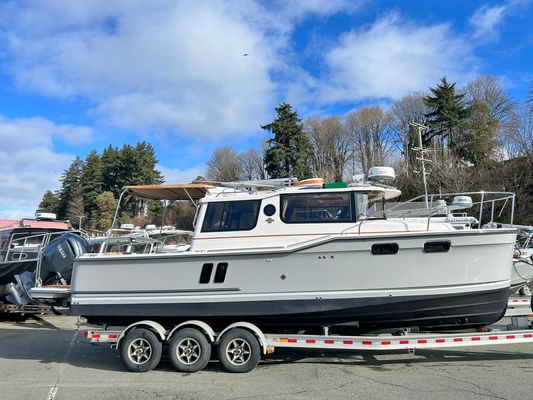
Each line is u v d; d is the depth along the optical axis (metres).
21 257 11.70
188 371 5.98
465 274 5.65
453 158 31.48
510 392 4.77
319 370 5.99
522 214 24.33
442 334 5.81
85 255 6.63
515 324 6.17
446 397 4.66
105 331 6.37
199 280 6.12
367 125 55.09
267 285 5.97
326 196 6.43
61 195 72.62
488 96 41.47
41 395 5.16
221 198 6.75
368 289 5.76
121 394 5.14
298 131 43.62
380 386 5.14
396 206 7.38
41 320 12.11
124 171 64.62
